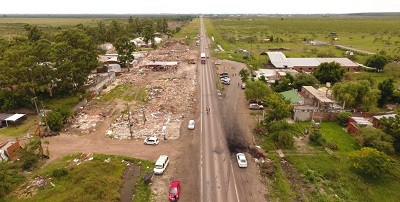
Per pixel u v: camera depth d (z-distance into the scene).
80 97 78.88
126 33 180.75
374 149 45.94
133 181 44.06
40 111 69.81
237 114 68.81
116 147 53.47
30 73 71.25
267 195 40.78
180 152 51.75
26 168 46.66
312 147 53.56
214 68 114.75
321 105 68.00
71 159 49.41
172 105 74.50
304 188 42.62
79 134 58.50
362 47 161.50
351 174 45.47
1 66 68.38
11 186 41.12
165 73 108.06
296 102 69.44
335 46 164.88
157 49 162.00
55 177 43.75
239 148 53.31
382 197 41.06
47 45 75.62
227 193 40.97
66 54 79.62
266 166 47.47
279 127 54.72
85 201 38.00
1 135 58.19
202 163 48.31
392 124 52.59
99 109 71.94
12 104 69.31
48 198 39.38
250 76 98.88
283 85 80.75
